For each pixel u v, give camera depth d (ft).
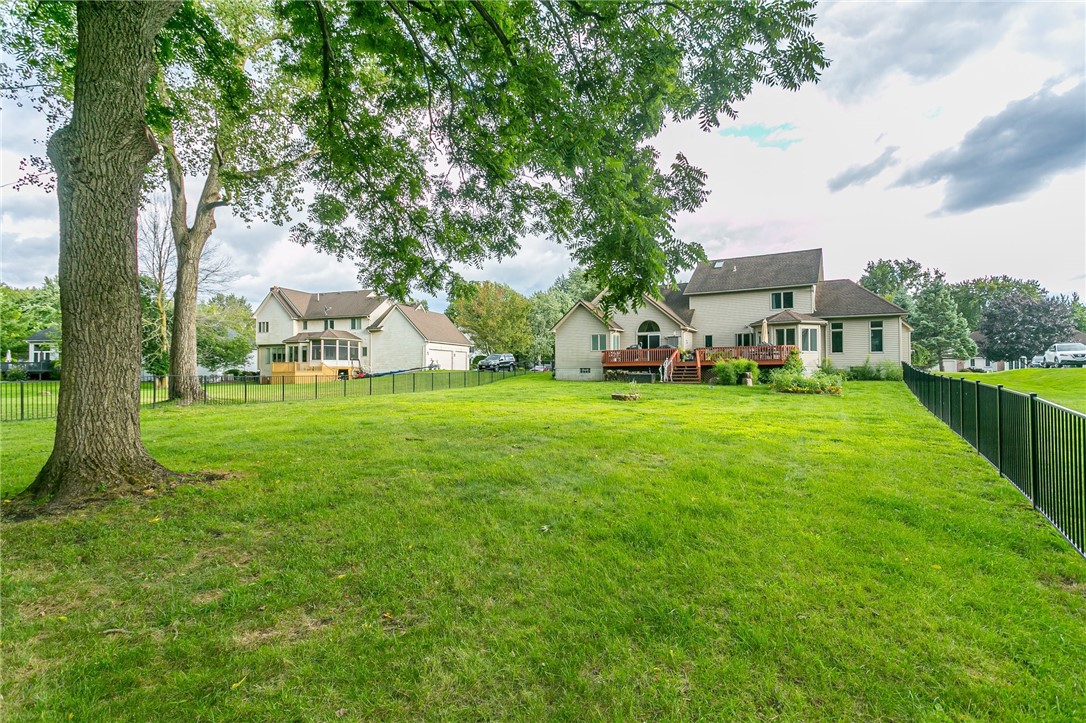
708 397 53.67
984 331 151.43
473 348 159.74
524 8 20.43
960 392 26.66
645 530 12.72
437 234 30.50
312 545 12.10
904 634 8.09
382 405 46.62
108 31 15.57
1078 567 10.52
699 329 93.40
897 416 35.99
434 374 105.19
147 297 91.25
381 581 10.18
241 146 47.96
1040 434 14.10
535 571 10.55
